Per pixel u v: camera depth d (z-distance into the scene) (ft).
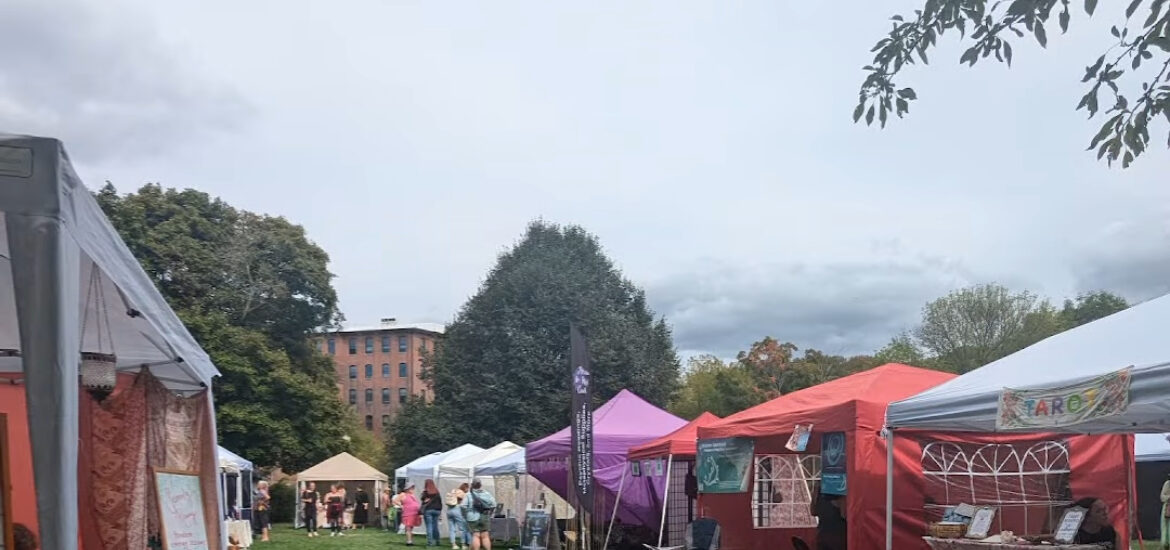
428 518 77.46
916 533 30.66
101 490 19.89
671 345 139.95
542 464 61.31
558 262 133.28
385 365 337.72
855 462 30.99
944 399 25.27
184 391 25.21
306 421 123.03
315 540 88.02
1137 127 17.92
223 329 119.34
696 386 192.34
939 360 161.68
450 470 92.02
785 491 43.19
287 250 136.26
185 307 122.62
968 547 26.23
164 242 124.57
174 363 22.74
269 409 120.06
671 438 45.01
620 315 131.13
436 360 141.18
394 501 101.30
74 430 11.32
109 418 20.10
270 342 130.41
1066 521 26.05
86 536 19.75
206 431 23.63
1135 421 19.90
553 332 126.62
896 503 30.78
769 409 37.24
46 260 11.21
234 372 117.80
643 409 56.29
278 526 126.72
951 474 31.58
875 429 31.27
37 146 11.32
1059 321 162.30
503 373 126.11
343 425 137.28
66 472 11.09
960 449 31.78
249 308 131.23
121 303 18.33
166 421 21.79
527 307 127.95
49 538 10.88
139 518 20.47
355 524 117.80
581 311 126.82
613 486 51.47
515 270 132.05
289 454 121.08
